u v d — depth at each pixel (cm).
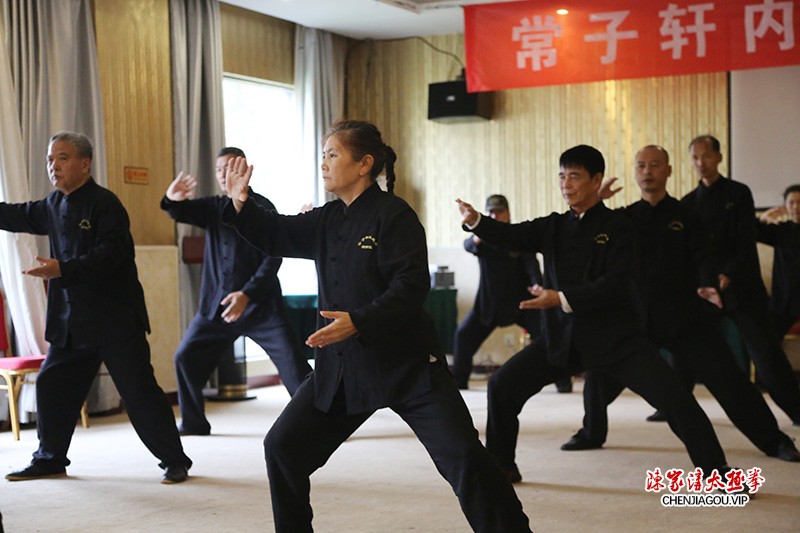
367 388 269
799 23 673
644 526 360
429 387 267
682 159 838
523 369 418
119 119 709
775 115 802
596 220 400
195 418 571
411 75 929
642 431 573
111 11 704
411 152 933
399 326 258
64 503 402
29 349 627
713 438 401
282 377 550
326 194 881
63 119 659
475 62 751
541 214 888
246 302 526
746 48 685
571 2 727
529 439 548
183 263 755
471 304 911
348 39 934
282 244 288
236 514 382
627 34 713
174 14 748
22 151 629
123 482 441
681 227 462
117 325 429
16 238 619
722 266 575
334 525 365
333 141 275
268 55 854
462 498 263
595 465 473
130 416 437
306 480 277
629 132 856
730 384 462
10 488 429
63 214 426
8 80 625
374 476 453
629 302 404
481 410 672
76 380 447
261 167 857
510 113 898
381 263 267
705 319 466
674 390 396
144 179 727
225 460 493
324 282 279
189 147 759
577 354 408
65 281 401
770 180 804
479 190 909
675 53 702
